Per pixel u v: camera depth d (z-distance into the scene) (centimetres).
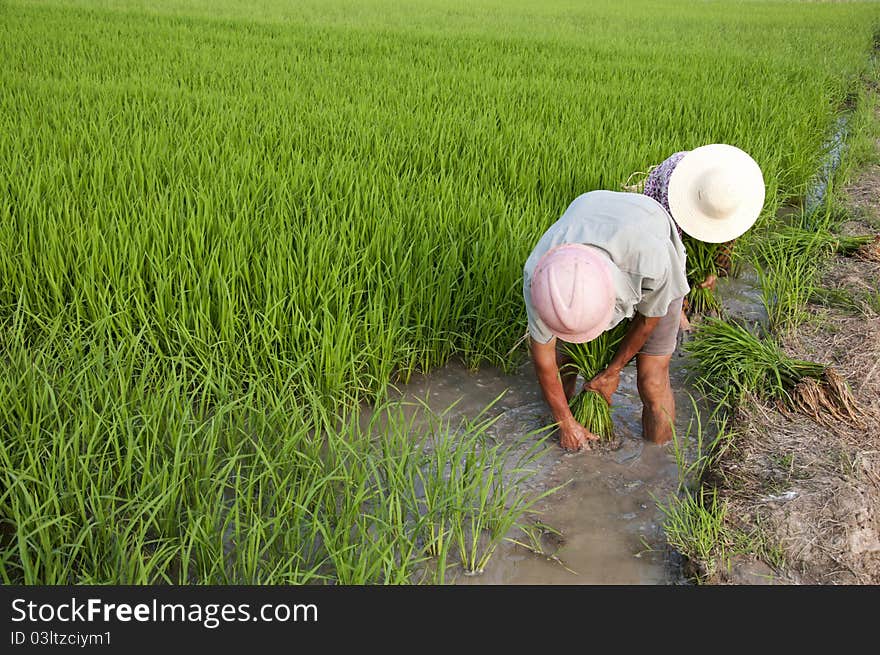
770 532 331
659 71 1149
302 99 866
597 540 337
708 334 469
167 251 475
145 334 423
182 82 948
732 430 397
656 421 389
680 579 319
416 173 630
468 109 837
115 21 1544
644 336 356
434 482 339
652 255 319
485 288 470
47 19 1504
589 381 399
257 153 652
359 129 733
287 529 316
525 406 430
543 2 2798
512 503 354
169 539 301
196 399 410
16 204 523
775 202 674
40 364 389
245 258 458
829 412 404
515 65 1170
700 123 790
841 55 1472
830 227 669
